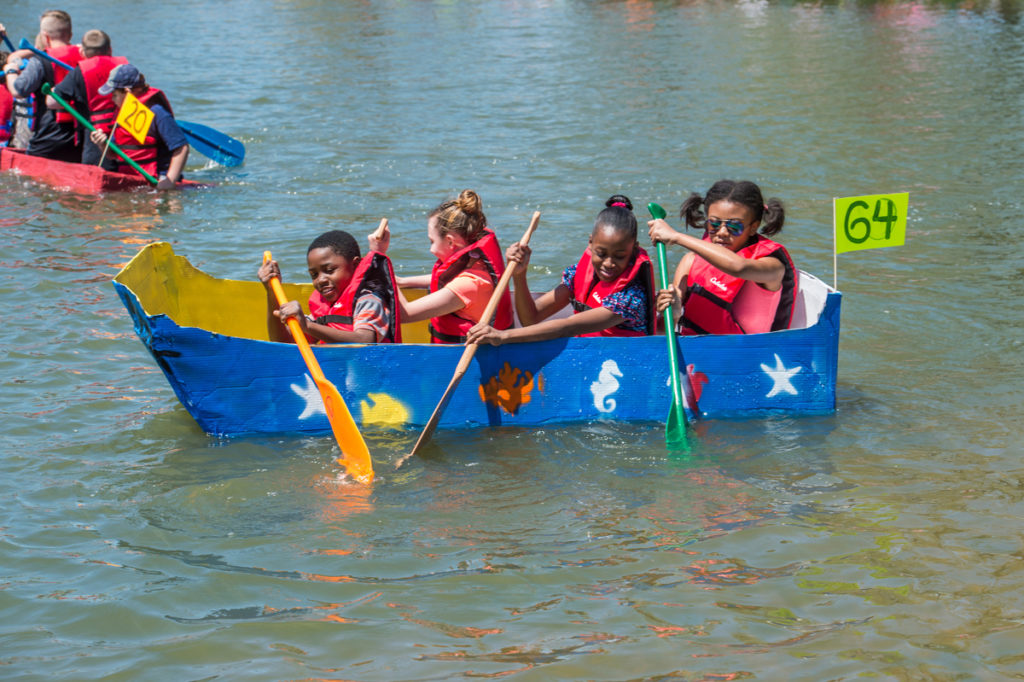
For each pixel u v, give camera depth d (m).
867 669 4.28
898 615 4.67
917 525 5.50
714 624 4.62
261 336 8.18
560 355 6.95
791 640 4.50
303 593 4.87
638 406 7.05
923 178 14.26
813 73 23.44
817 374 7.10
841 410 7.14
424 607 4.76
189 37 29.05
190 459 6.37
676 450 6.55
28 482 5.99
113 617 4.67
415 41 28.88
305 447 6.60
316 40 28.80
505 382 6.93
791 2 39.31
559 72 23.64
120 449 6.47
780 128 17.67
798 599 4.81
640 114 18.89
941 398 7.32
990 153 15.69
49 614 4.69
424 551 5.27
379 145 16.45
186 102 19.59
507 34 30.52
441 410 6.53
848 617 4.66
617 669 4.30
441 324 7.29
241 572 5.05
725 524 5.55
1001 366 7.89
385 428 6.87
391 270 7.04
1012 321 8.86
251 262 10.51
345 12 36.03
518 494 5.95
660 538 5.40
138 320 6.42
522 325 7.43
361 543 5.34
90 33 14.05
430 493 5.95
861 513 5.65
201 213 12.48
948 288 9.76
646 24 32.94
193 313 7.91
